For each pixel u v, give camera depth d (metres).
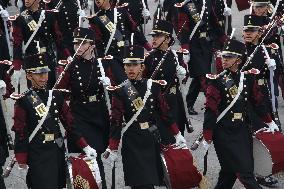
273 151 26.83
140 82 26.03
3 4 46.44
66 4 40.75
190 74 38.00
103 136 29.08
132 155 25.78
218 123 26.81
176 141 26.41
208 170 31.53
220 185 27.86
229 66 26.70
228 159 26.61
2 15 40.16
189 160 26.00
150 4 62.19
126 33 37.38
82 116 28.83
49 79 35.44
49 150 25.28
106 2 36.97
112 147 25.70
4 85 29.77
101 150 28.69
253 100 27.11
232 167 26.50
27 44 36.31
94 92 28.83
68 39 37.53
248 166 26.36
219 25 38.47
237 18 58.38
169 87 30.78
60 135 25.62
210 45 38.19
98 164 27.95
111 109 25.86
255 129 27.70
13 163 26.25
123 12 37.25
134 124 25.83
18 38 36.16
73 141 26.23
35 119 25.06
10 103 39.97
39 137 25.20
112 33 36.75
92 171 25.12
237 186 29.73
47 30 36.53
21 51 36.28
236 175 26.50
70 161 25.53
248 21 31.97
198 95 41.06
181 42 37.41
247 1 45.75
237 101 26.58
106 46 36.94
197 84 38.19
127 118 25.83
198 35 37.84
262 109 27.20
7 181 30.64
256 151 27.31
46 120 25.19
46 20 36.38
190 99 38.44
